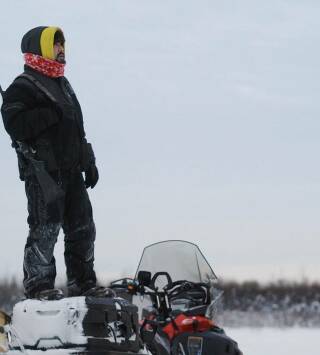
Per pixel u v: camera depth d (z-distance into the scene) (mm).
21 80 13852
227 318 49156
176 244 17641
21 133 13602
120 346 13180
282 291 49625
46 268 13836
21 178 14227
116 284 16219
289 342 38938
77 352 12602
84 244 14562
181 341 15883
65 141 13914
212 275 17484
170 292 16594
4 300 33875
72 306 12859
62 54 14227
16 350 12938
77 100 14492
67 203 14438
